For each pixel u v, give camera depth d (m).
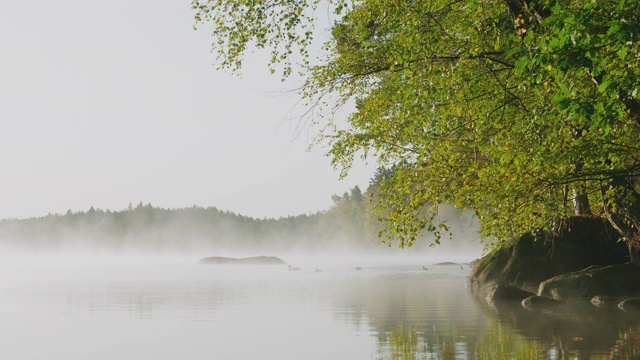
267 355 11.33
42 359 11.31
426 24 12.60
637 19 7.23
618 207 14.68
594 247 25.23
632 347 11.40
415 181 13.84
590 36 7.54
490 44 13.20
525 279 25.69
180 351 11.92
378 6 13.29
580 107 7.83
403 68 13.16
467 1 12.48
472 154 15.23
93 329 15.16
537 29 10.46
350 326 15.20
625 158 11.48
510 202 12.75
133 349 12.20
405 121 14.43
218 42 13.60
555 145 11.51
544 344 11.85
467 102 13.04
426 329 14.34
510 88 12.99
